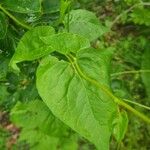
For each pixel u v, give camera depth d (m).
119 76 0.41
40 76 0.16
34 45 0.16
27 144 0.47
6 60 0.19
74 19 0.20
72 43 0.16
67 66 0.16
